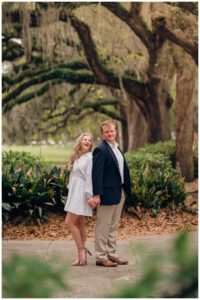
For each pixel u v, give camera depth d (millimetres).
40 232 8617
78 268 6090
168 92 20984
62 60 20562
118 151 6473
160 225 9289
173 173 13305
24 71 20469
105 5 16500
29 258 1182
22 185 9148
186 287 1158
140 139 23875
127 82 20203
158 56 18094
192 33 11938
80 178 6375
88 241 8070
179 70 18234
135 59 20188
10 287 1157
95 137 30500
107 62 20375
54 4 17141
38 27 17984
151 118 21016
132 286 1123
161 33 12234
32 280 1149
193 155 19578
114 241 6445
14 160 12477
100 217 6266
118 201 6289
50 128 28078
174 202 10172
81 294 4812
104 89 25734
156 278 1121
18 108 24297
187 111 18328
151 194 9883
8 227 8688
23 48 19766
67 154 44906
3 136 24641
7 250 7027
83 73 20453
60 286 1178
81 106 26031
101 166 6199
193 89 18422
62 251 7094
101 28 18516
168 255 1136
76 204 6309
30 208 8977
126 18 16875
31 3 17484
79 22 18078
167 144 19188
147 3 16609
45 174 9633
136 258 6637
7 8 17922
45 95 24641
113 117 27688
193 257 1136
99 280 5434
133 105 23844
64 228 8852
